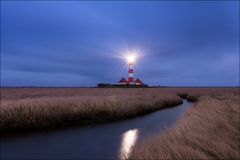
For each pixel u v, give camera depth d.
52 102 15.44
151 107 22.92
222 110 13.24
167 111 22.45
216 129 7.80
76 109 14.71
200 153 5.14
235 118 9.86
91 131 12.17
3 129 11.30
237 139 6.48
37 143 9.73
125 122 15.20
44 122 12.58
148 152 5.90
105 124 14.23
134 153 6.80
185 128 7.69
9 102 15.23
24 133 11.23
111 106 17.03
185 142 6.17
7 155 8.30
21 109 12.73
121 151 8.59
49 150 8.86
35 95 33.97
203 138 6.26
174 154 5.16
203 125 8.39
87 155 8.30
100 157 8.06
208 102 19.19
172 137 6.68
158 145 6.18
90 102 17.11
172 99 32.84
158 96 34.69
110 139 10.48
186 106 28.52
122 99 21.50
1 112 11.77
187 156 5.03
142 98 27.44
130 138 10.64
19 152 8.63
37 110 12.84
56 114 13.45
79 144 9.68
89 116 15.05
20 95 33.53
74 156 8.22
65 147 9.25
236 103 17.28
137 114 19.25
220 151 5.25
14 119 11.75
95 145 9.53
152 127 13.42
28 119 12.19
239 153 5.12
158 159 5.21
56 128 12.57
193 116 11.14
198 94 48.16
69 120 13.95
